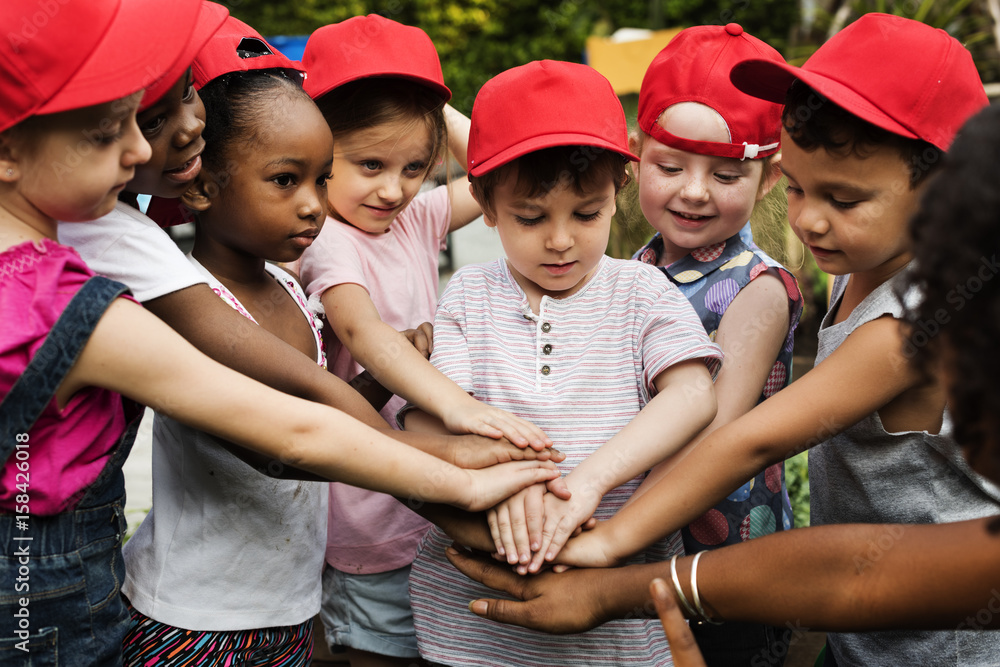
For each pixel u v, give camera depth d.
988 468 1.00
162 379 1.24
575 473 1.58
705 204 1.91
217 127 1.53
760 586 1.26
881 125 1.32
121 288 1.23
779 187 2.30
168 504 1.59
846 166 1.38
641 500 1.53
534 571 1.51
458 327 1.77
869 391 1.39
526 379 1.70
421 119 1.97
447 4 11.26
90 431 1.28
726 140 1.86
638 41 6.76
